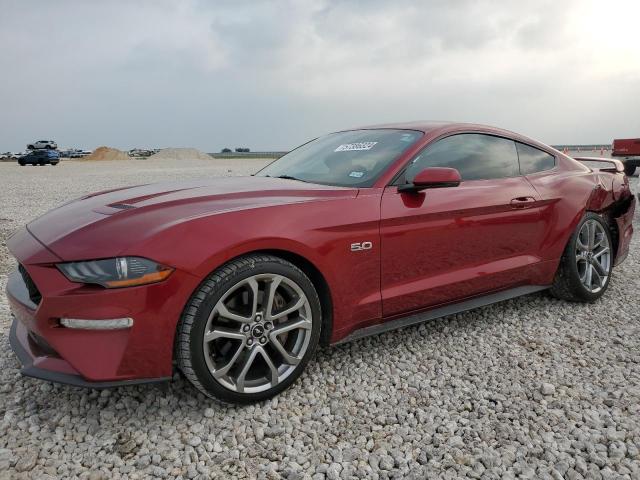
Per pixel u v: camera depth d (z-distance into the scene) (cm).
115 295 213
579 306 401
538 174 383
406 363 303
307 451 221
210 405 255
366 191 288
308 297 260
